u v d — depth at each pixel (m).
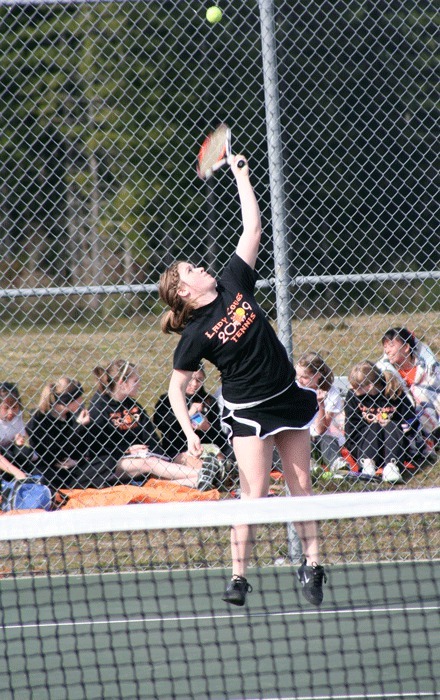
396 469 20.78
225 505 10.13
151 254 26.22
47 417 20.58
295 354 25.27
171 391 13.24
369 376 20.95
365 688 11.37
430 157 37.41
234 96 31.45
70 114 27.28
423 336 25.06
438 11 21.92
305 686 11.89
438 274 18.16
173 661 13.05
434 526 19.33
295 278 18.28
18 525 10.17
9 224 32.94
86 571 18.05
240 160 14.08
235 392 13.13
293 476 13.52
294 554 17.92
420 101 36.25
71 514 10.30
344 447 21.78
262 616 14.91
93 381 28.78
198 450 12.89
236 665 12.83
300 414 13.34
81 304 34.28
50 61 23.62
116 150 27.75
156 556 18.69
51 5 18.97
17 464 20.81
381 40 35.09
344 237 36.41
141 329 33.38
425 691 11.45
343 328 26.95
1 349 31.06
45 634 14.54
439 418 21.70
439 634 13.53
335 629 14.06
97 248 28.31
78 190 27.70
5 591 16.92
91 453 21.06
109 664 13.05
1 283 33.50
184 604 15.73
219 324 12.94
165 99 28.11
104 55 23.83
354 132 37.41
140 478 20.91
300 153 37.06
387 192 37.50
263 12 17.86
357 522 19.72
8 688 12.29
